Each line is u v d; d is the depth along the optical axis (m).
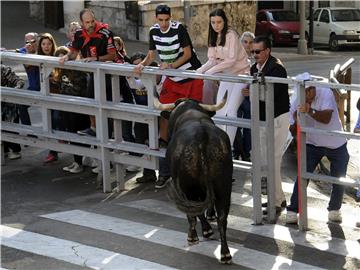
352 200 8.98
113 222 7.88
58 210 8.42
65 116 10.05
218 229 6.99
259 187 7.60
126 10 28.38
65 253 6.93
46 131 9.82
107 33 9.45
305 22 30.73
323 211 8.19
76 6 28.38
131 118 8.80
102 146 9.08
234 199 8.62
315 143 7.54
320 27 31.56
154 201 8.65
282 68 7.69
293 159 10.59
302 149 7.32
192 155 6.07
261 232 7.44
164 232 7.49
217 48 8.70
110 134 9.69
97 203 8.67
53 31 29.12
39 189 9.37
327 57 27.75
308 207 8.37
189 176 6.12
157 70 8.30
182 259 6.71
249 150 9.52
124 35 28.88
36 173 10.16
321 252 6.86
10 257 6.86
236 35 8.66
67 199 8.89
